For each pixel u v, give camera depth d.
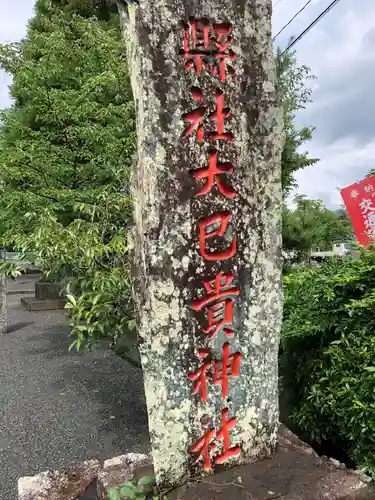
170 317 2.27
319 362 2.99
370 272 3.02
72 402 4.78
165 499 2.18
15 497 3.05
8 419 4.37
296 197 5.96
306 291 3.38
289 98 5.70
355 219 3.73
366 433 2.61
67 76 6.85
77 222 3.55
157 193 2.22
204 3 2.29
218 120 2.33
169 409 2.28
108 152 5.78
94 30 6.79
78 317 3.52
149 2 2.18
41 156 6.20
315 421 3.02
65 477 2.81
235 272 2.40
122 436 3.97
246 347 2.45
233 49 2.36
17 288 14.80
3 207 6.62
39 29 9.63
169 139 2.23
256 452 2.48
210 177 2.33
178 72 2.24
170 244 2.25
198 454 2.34
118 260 3.75
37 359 6.43
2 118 6.78
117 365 6.04
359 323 2.88
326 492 2.21
